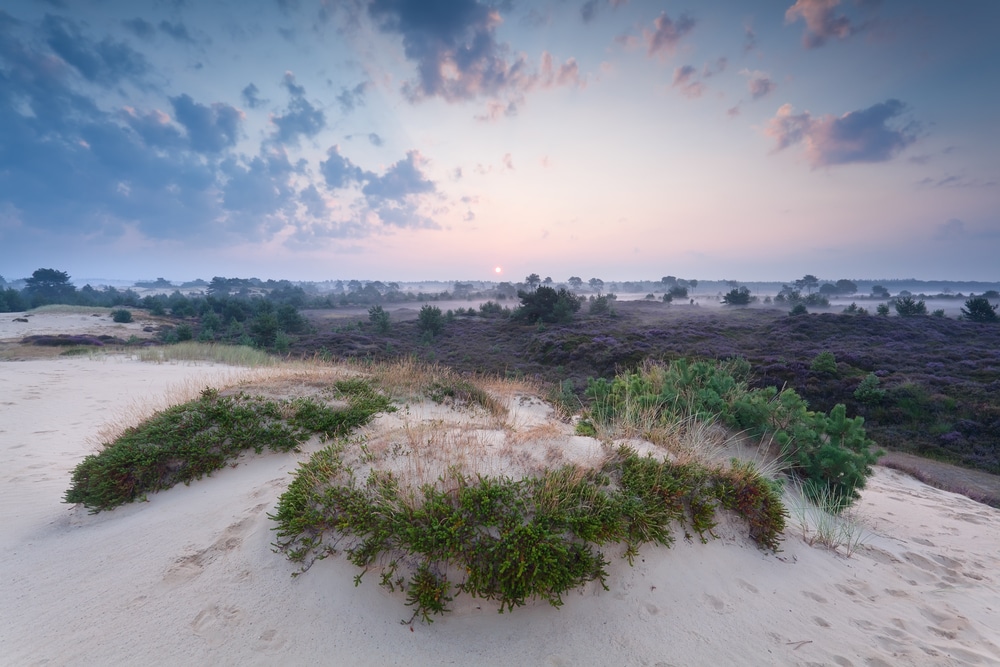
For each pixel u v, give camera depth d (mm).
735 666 2682
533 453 4109
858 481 5781
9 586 3227
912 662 2824
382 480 3578
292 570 3227
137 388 11430
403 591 3059
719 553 3727
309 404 6031
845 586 3691
